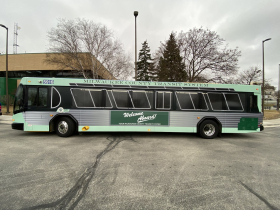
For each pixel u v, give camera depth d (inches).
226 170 152.4
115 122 291.0
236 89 302.0
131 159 177.6
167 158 183.3
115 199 103.3
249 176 140.6
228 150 221.6
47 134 306.5
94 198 104.1
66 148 215.5
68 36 660.1
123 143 249.4
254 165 166.6
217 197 107.8
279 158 190.5
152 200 103.0
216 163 170.2
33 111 279.4
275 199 106.7
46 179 128.3
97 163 163.8
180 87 299.6
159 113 295.6
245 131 300.7
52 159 172.7
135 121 293.7
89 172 142.6
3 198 102.0
